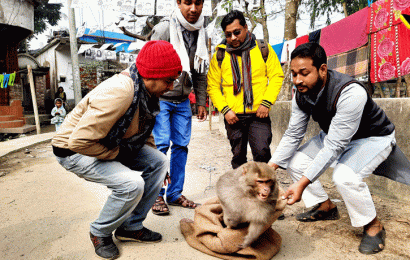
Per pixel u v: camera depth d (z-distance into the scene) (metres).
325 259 2.33
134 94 1.99
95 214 3.15
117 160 2.32
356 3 10.62
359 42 5.12
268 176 2.10
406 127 3.23
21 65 16.80
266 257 2.23
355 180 2.36
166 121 3.16
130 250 2.46
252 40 3.10
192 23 3.16
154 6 5.23
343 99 2.25
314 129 4.44
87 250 2.44
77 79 12.21
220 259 2.33
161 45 2.01
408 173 2.54
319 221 2.99
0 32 12.01
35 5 13.09
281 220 3.04
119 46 14.80
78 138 1.90
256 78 3.04
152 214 3.17
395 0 4.49
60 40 18.08
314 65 2.21
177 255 2.38
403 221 2.87
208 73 3.30
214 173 4.75
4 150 6.46
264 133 3.06
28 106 17.31
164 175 2.55
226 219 2.26
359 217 2.41
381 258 2.32
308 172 2.33
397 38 4.50
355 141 2.56
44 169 5.11
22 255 2.39
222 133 8.33
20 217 3.12
